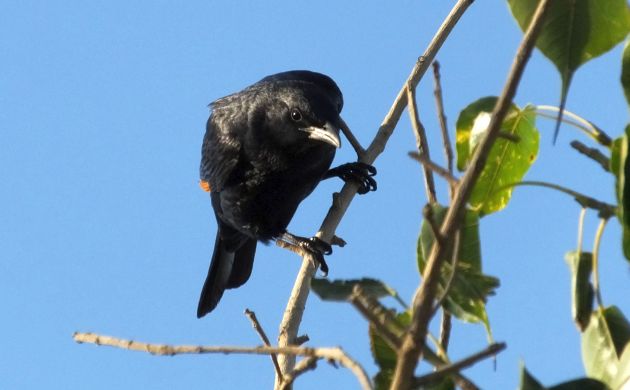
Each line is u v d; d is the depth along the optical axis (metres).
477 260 7.28
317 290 6.48
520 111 8.62
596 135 7.57
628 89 6.81
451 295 6.86
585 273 7.09
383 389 7.34
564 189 6.95
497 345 5.14
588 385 6.18
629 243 6.29
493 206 8.91
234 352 6.66
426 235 6.90
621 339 6.94
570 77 7.00
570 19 7.02
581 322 7.08
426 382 5.18
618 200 6.34
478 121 9.00
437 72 7.95
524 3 7.07
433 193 8.66
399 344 5.23
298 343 10.26
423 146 9.60
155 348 7.06
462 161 9.09
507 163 8.84
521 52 5.33
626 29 6.96
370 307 5.73
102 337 7.41
